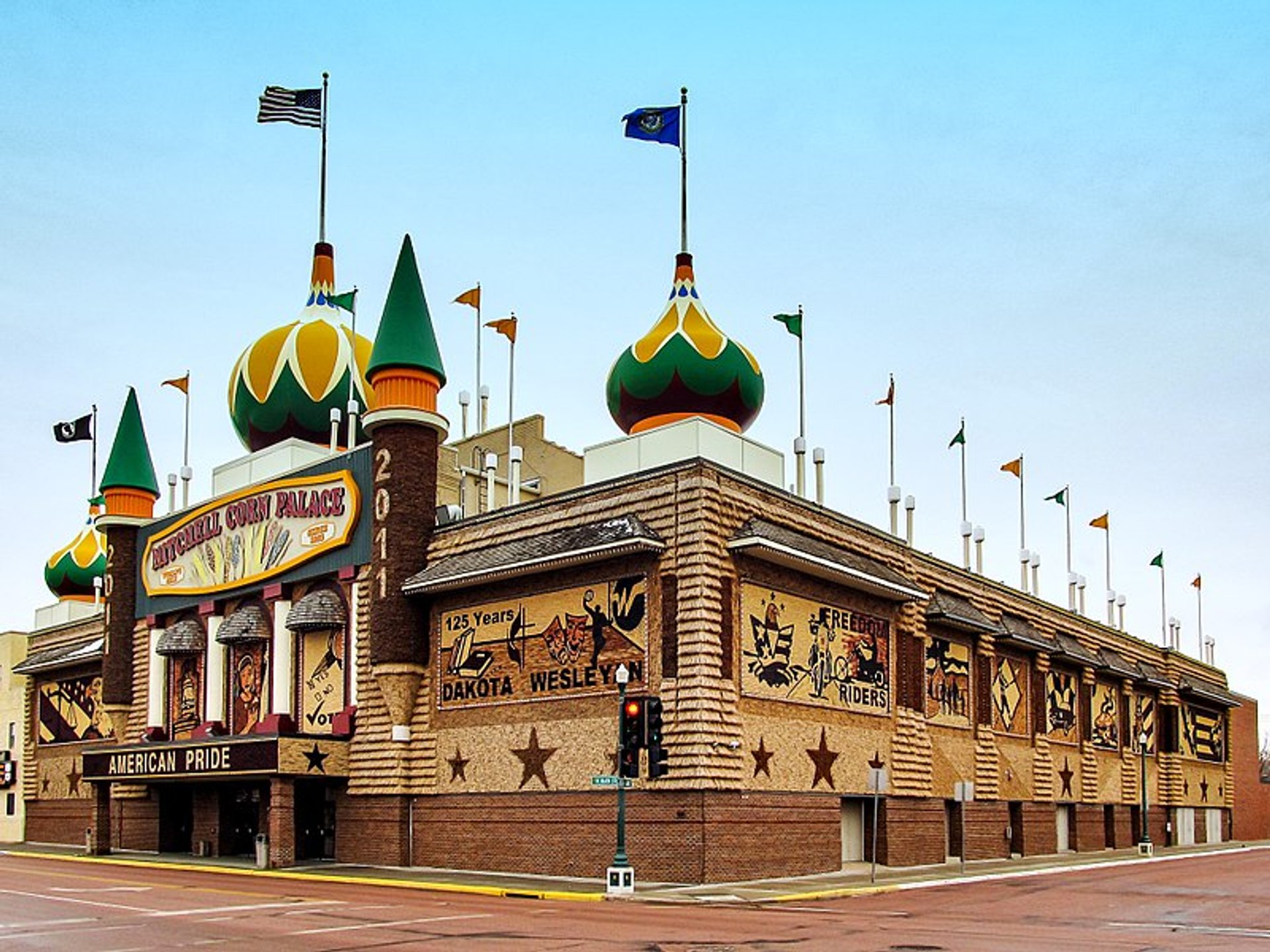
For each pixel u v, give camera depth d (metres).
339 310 60.81
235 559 55.22
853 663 46.56
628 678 40.31
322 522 51.00
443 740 45.88
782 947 22.02
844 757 45.09
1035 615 64.19
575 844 40.94
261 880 41.53
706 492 40.06
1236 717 95.06
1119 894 36.44
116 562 62.12
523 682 43.56
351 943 22.77
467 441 66.12
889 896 36.09
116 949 22.28
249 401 58.62
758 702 41.03
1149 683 76.06
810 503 45.50
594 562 41.94
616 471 45.81
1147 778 76.19
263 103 60.28
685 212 48.56
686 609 39.34
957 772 54.03
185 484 62.84
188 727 57.41
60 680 71.38
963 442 63.22
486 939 23.30
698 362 45.81
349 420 56.16
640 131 49.19
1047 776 62.00
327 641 50.41
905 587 47.78
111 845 57.19
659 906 31.81
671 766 38.56
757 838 39.81
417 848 45.81
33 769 72.69
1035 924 27.20
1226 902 33.59
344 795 48.03
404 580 47.16
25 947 22.56
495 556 44.47
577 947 21.94
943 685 53.84
